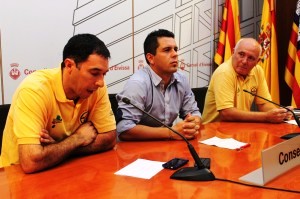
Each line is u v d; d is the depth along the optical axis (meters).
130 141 1.83
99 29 2.89
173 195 1.05
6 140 1.54
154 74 2.18
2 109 1.80
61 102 1.52
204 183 1.15
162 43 2.12
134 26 3.10
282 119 2.24
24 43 2.52
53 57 2.66
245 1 3.79
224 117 2.43
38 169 1.29
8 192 1.09
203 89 2.90
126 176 1.23
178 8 3.38
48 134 1.46
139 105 2.04
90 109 1.64
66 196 1.05
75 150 1.47
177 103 2.33
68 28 2.71
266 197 1.03
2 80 2.44
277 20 3.62
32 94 1.41
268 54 3.45
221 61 3.56
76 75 1.45
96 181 1.18
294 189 1.10
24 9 2.49
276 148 1.21
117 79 3.03
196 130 1.81
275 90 3.45
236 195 1.05
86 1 2.79
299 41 3.26
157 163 1.38
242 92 2.61
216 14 3.68
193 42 3.53
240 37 3.57
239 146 1.64
